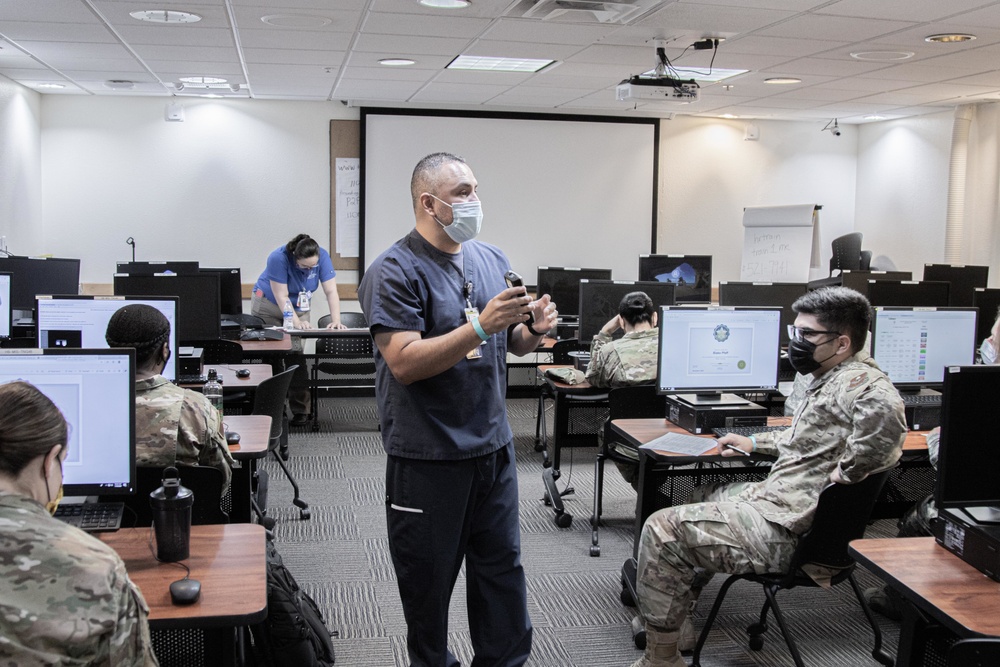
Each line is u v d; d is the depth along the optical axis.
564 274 6.31
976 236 7.36
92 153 7.02
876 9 4.07
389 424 2.05
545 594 3.20
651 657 2.44
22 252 6.47
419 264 2.03
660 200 8.16
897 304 5.21
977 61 5.35
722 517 2.36
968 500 1.80
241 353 4.68
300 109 7.33
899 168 8.11
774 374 3.30
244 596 1.58
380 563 3.48
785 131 8.40
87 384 1.85
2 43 4.99
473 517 2.13
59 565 1.11
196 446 2.16
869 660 2.70
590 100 7.16
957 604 1.60
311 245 5.80
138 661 1.19
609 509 4.24
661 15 4.22
